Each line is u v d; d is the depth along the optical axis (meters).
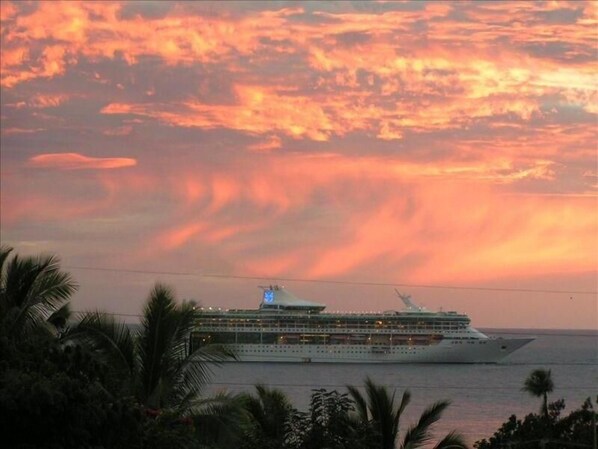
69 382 32.16
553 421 65.19
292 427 44.62
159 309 41.12
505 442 63.41
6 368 33.41
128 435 34.09
